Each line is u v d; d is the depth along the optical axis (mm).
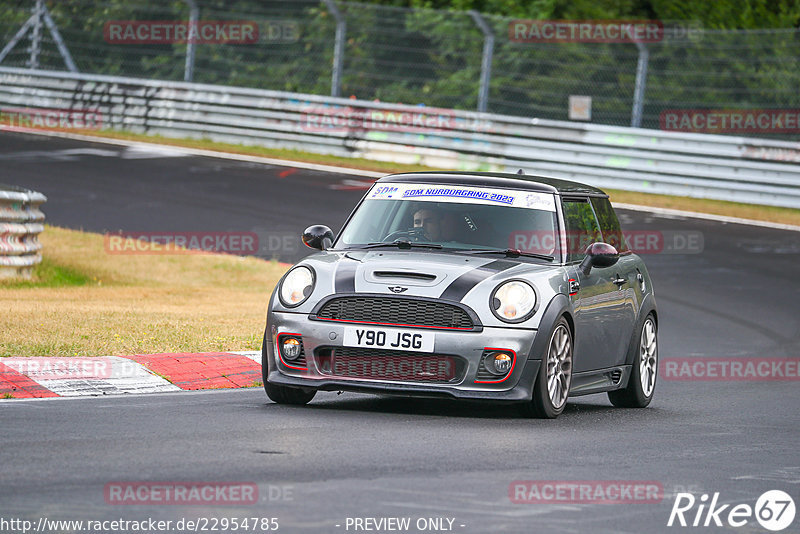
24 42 138625
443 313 28672
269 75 137625
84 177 91875
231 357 36812
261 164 103312
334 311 29188
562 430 28141
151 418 27031
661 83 119438
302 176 97812
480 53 125875
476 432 27016
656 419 31875
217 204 83312
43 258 61875
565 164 100562
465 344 28438
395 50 134500
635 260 36781
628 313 34625
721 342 50562
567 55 123125
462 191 33031
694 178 95812
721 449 26719
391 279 29219
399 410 30391
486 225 32062
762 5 128125
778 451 26844
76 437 24234
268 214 80562
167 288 58250
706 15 130625
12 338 37281
